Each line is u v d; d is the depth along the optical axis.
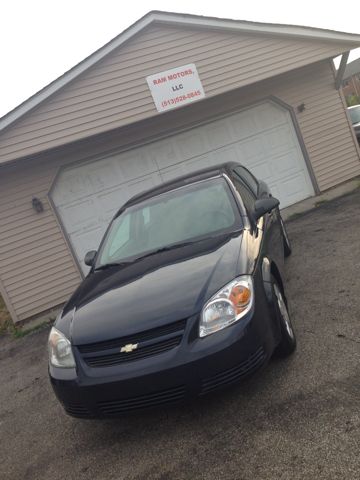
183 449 2.42
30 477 2.68
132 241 3.68
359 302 3.61
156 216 3.75
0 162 6.79
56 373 2.62
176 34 7.67
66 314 2.93
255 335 2.45
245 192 3.94
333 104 9.58
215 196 3.65
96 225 8.29
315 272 4.75
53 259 7.95
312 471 1.94
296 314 3.80
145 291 2.72
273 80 9.09
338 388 2.49
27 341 6.47
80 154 8.15
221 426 2.52
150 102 7.53
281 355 3.00
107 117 7.28
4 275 7.70
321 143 9.52
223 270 2.63
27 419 3.58
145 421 2.87
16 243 7.75
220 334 2.38
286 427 2.30
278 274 3.26
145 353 2.42
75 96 7.11
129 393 2.40
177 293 2.57
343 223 6.52
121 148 8.38
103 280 3.20
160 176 8.69
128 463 2.47
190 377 2.34
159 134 8.58
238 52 8.00
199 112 8.79
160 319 2.44
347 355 2.83
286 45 8.24
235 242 2.95
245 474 2.07
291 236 6.88
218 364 2.35
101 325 2.58
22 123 6.86
